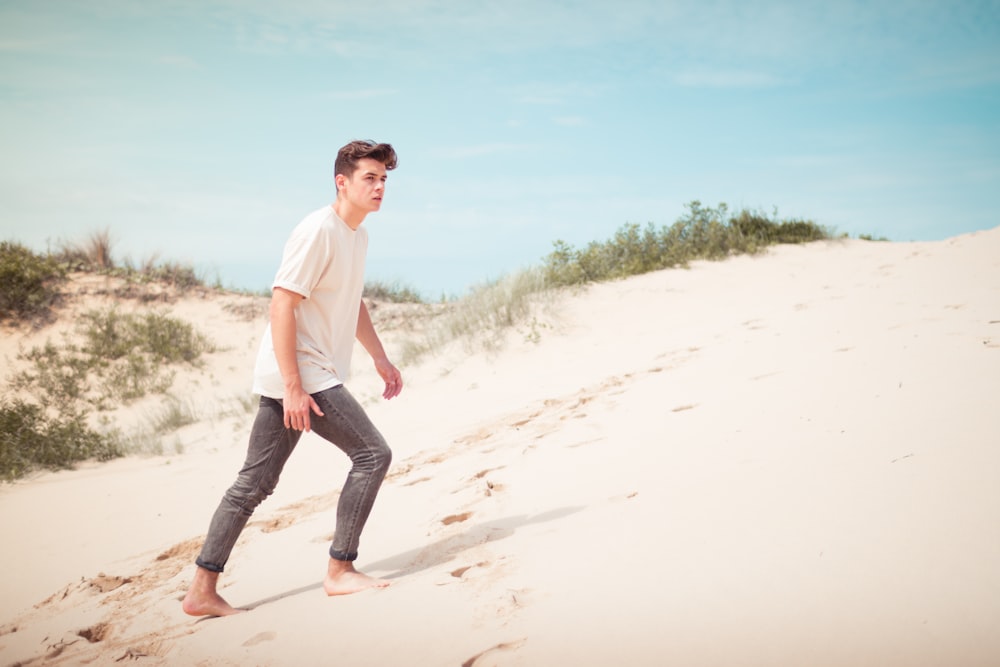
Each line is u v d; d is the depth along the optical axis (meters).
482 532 3.13
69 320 12.80
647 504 2.94
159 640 2.68
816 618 1.86
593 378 6.88
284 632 2.51
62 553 4.44
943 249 10.69
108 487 6.30
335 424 2.83
